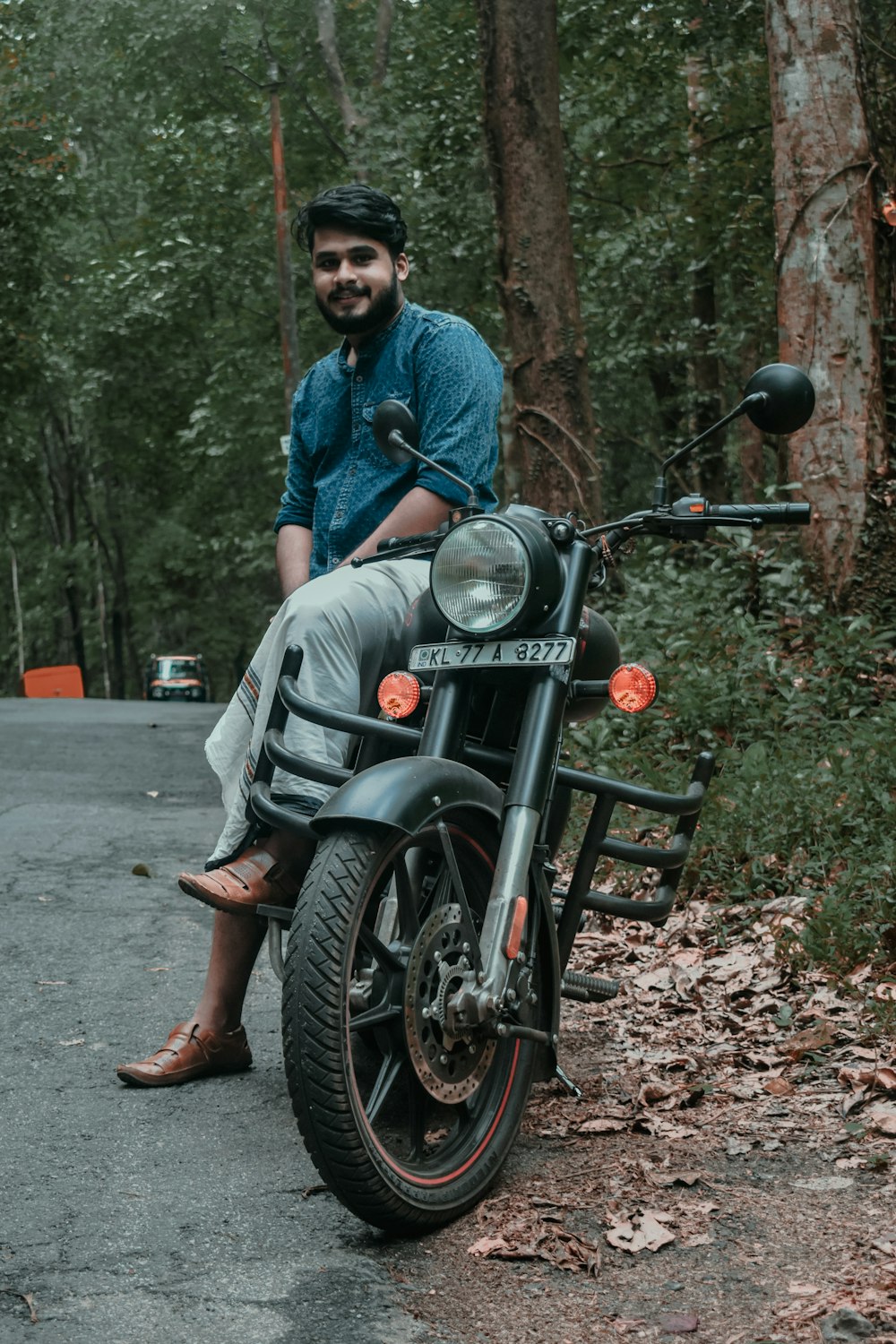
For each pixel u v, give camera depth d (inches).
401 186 842.8
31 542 2017.7
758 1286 92.7
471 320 864.9
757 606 349.4
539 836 113.5
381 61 916.0
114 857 259.0
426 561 131.2
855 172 364.8
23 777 397.4
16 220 1083.3
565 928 124.6
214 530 1396.4
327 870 98.0
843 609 353.1
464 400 134.4
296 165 1071.0
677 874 130.9
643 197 866.8
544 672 110.3
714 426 113.4
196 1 975.0
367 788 99.8
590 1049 146.6
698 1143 118.6
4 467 1614.2
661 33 745.0
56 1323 87.0
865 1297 89.6
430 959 103.2
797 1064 138.9
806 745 261.1
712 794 224.4
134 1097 130.0
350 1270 95.3
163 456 1320.1
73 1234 100.2
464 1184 105.0
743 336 787.4
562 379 456.8
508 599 106.5
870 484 357.1
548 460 454.9
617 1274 94.9
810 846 208.4
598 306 878.4
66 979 172.1
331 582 124.5
